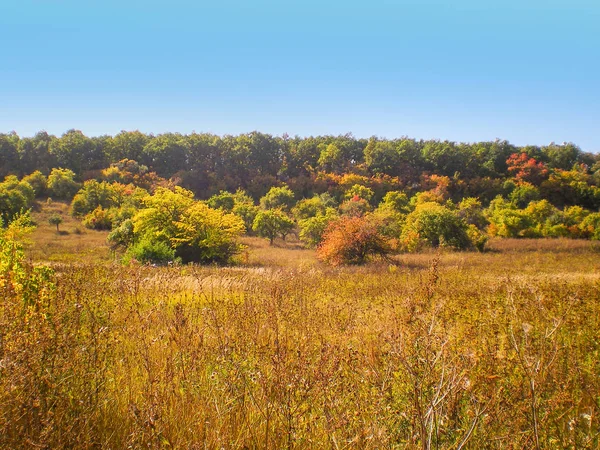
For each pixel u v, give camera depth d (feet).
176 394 9.02
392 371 9.23
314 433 7.94
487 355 10.73
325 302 22.90
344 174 272.31
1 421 7.19
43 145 262.06
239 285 24.34
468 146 304.50
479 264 67.26
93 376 9.07
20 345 8.68
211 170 291.38
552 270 56.90
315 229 111.75
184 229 77.25
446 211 99.76
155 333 12.71
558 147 303.27
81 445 7.14
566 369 10.94
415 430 7.50
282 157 314.55
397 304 21.70
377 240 73.77
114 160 281.95
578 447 8.22
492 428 7.97
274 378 8.86
